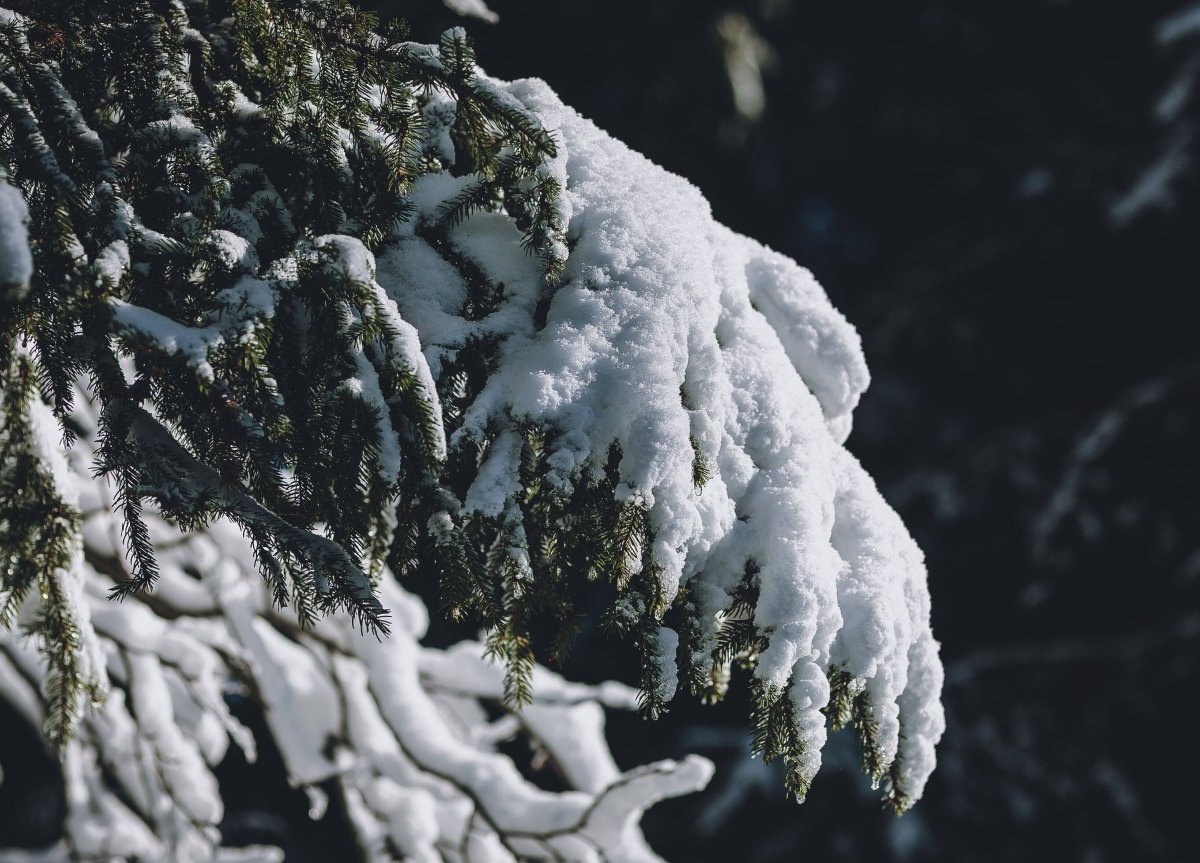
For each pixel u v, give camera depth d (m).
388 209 2.88
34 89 2.82
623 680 8.25
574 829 3.44
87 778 3.53
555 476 2.83
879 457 10.34
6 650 3.37
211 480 2.83
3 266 2.72
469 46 2.88
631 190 2.94
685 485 2.86
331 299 2.81
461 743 3.55
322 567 2.82
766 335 2.98
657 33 9.04
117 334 2.75
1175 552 8.67
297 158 2.87
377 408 2.81
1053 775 8.22
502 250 2.90
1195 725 8.29
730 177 10.55
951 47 11.48
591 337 2.86
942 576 9.08
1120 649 8.38
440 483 2.88
